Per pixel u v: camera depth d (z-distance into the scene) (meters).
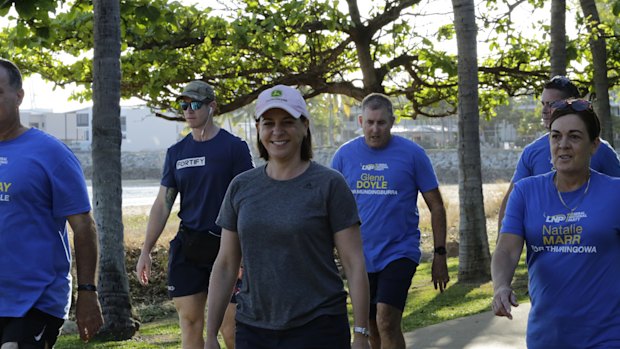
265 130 4.44
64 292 5.00
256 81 17.97
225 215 4.61
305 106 4.48
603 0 20.31
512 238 4.66
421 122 101.38
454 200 34.59
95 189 10.34
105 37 10.24
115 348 9.47
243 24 15.68
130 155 98.62
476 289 13.08
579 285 4.45
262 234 4.39
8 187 4.83
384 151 7.17
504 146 104.94
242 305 4.52
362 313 4.46
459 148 14.29
